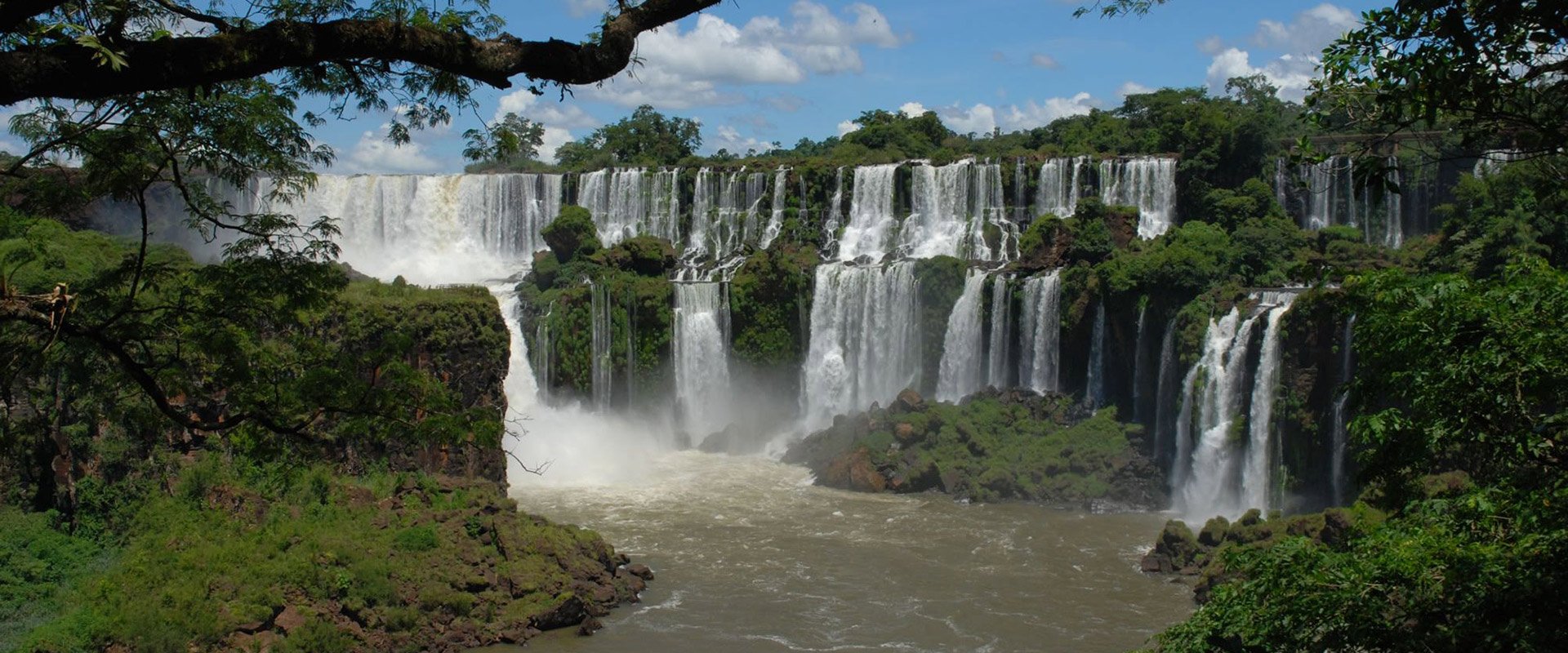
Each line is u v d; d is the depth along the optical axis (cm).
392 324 5838
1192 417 6419
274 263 2056
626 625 4622
